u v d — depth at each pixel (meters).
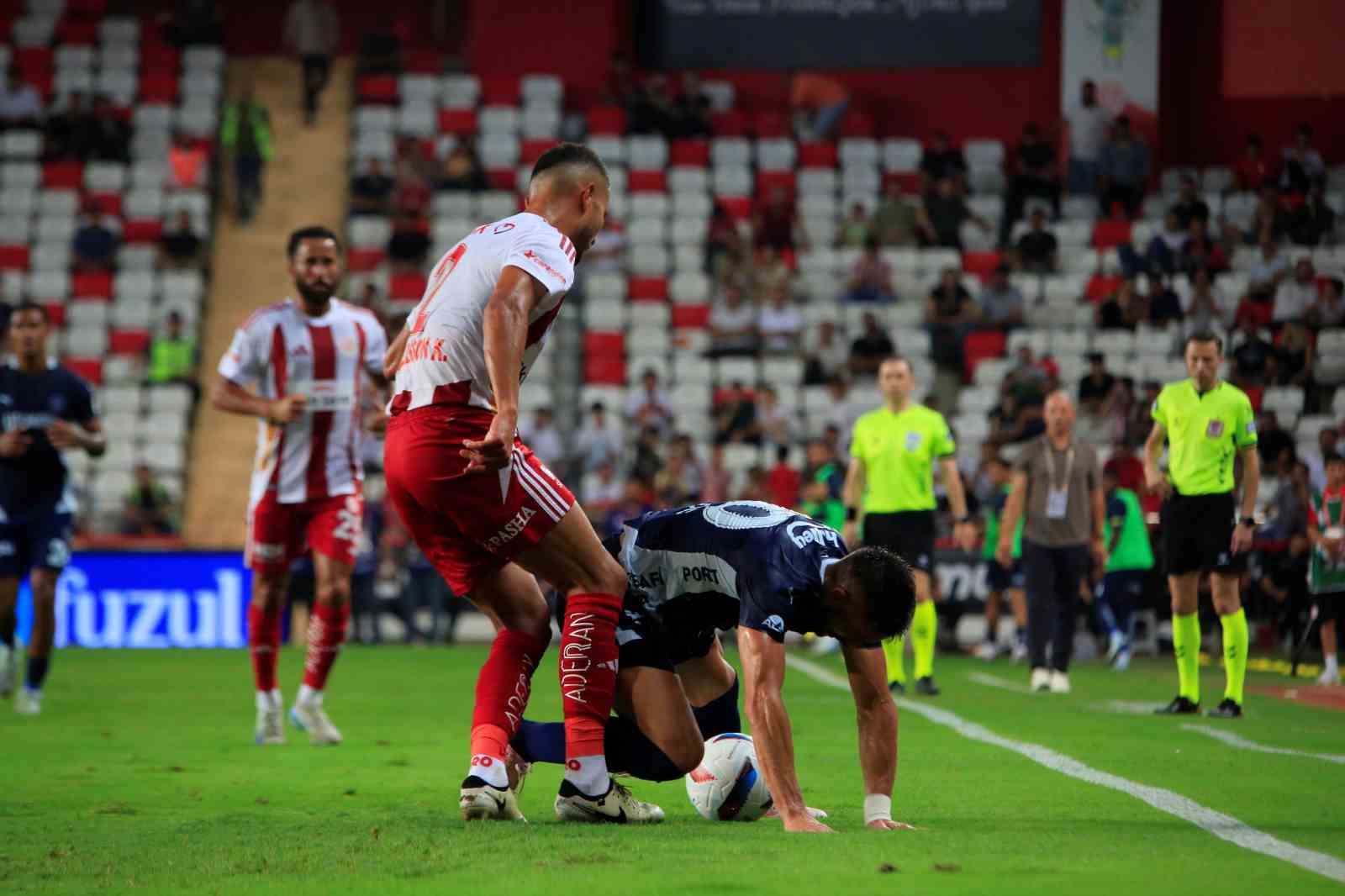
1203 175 92.75
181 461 77.62
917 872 14.27
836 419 76.19
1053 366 76.69
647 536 18.64
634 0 98.75
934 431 41.19
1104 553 43.94
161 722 32.72
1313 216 87.62
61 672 47.81
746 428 76.06
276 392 28.78
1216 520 34.09
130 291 84.69
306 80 97.69
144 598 62.59
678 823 18.23
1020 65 96.44
